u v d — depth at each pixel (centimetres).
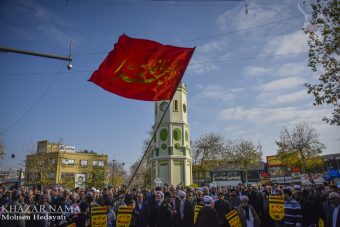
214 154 5650
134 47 870
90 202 962
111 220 1078
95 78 832
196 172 5709
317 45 1477
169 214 1153
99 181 6419
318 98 1491
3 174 6134
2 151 4819
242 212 1033
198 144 5700
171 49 902
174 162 3881
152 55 883
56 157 7319
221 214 1170
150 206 1254
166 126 4003
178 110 4094
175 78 902
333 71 1445
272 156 7088
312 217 1078
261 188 2045
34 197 1248
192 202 1358
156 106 4194
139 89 860
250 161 5919
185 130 4097
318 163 4516
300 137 4512
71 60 961
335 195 927
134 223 1191
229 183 7419
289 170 5662
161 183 3319
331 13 1391
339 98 1441
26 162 5731
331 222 1020
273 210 1112
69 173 7525
